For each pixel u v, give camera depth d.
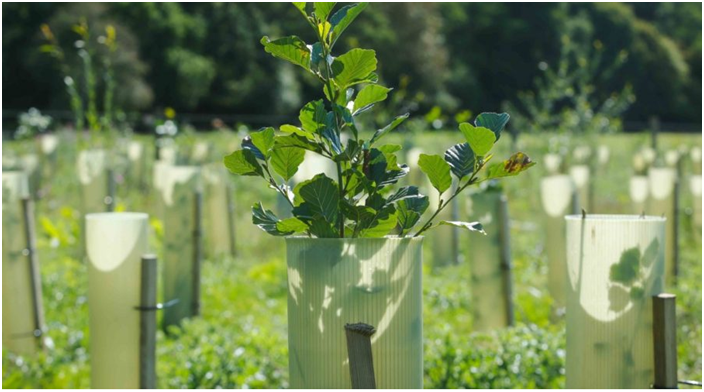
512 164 2.64
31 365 5.43
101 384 4.32
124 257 4.28
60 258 9.00
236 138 17.62
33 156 12.39
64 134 16.12
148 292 4.28
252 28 37.03
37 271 5.70
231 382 4.98
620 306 3.21
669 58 44.78
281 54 2.64
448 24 44.44
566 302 3.40
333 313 2.49
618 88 43.62
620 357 3.21
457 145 2.73
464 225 2.60
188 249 6.80
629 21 44.19
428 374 5.05
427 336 5.72
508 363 5.08
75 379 5.32
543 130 16.80
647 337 3.21
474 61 44.50
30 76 32.56
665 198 8.04
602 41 43.84
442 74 41.72
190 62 34.53
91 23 31.47
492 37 44.69
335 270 2.49
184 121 16.86
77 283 7.71
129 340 4.30
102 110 30.91
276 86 36.72
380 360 2.49
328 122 2.65
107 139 11.81
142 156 13.84
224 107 36.72
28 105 33.28
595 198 13.72
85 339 6.07
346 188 2.68
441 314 6.95
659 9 49.16
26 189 5.68
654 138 18.92
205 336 6.00
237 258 9.73
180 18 34.84
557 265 6.73
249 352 5.53
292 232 2.67
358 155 2.66
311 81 38.69
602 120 16.39
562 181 6.71
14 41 32.31
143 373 4.29
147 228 4.40
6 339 5.59
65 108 30.53
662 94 45.03
